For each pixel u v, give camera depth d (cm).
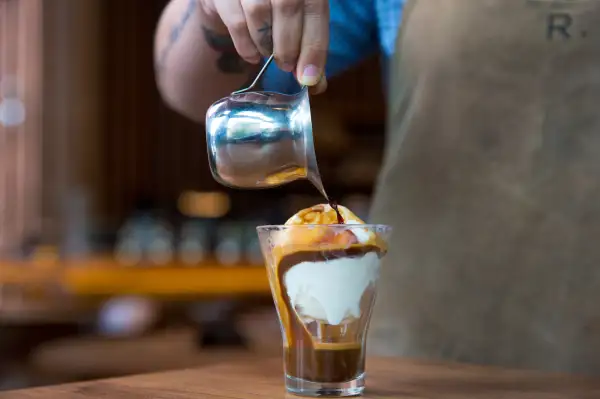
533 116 99
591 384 79
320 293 73
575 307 97
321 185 76
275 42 76
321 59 76
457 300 101
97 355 162
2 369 174
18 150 356
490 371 85
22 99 355
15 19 355
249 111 75
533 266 99
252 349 172
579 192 97
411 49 104
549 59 99
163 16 102
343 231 73
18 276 242
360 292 74
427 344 102
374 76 334
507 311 100
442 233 102
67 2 349
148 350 164
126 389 76
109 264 247
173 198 355
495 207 100
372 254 75
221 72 96
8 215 354
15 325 182
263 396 74
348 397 74
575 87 98
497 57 100
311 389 74
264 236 76
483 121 101
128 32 353
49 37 350
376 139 344
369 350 105
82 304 232
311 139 73
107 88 355
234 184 77
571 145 98
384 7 109
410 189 104
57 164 351
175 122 355
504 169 100
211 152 76
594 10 97
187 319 230
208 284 236
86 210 302
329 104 330
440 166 103
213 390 76
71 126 350
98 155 354
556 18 98
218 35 91
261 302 236
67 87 350
